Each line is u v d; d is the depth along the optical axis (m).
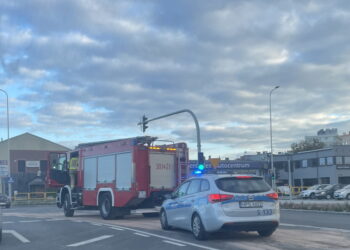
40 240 13.09
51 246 11.85
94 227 16.09
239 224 11.70
